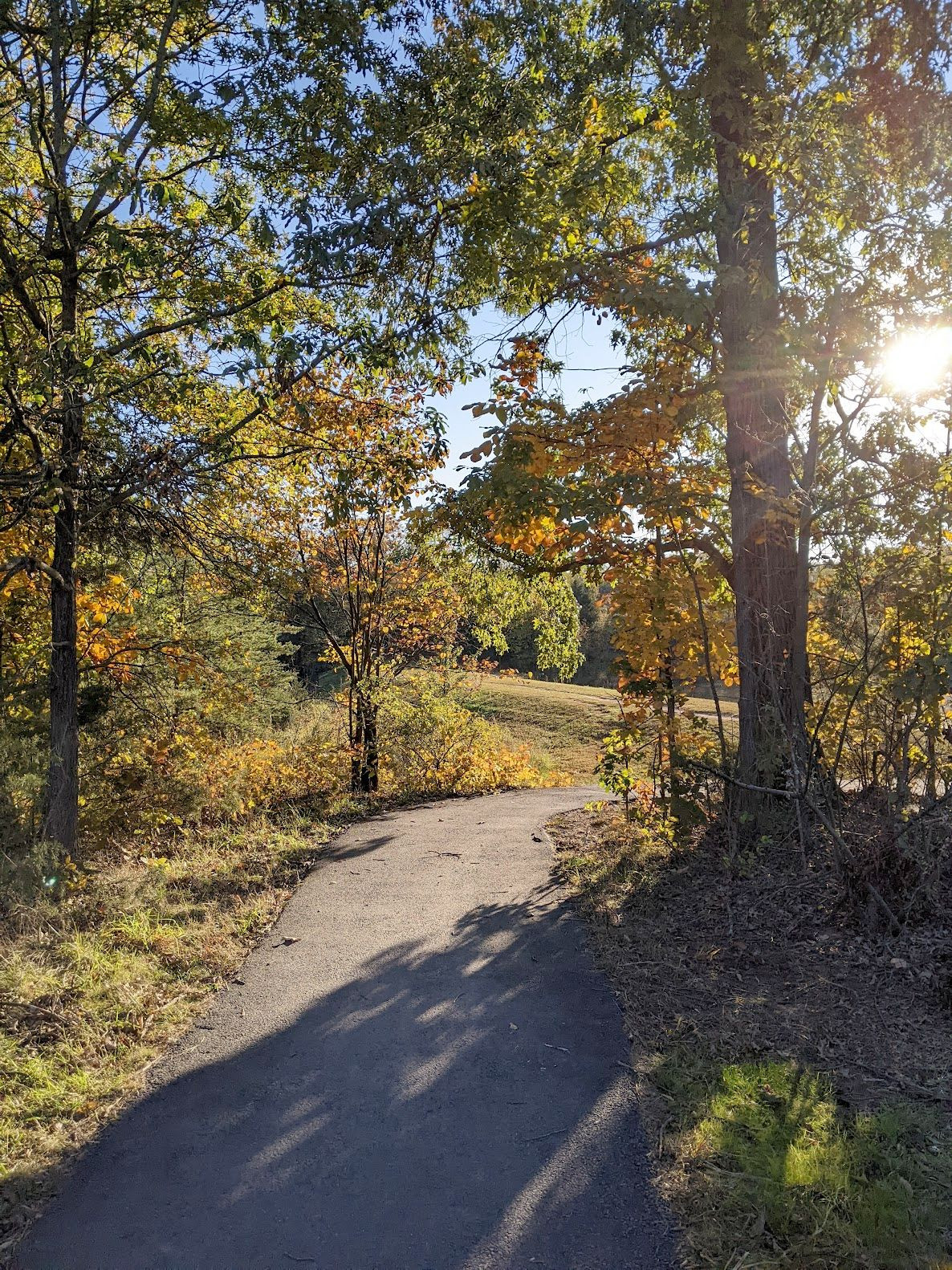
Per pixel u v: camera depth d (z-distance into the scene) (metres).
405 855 9.11
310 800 14.10
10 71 7.73
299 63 7.82
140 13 7.64
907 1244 2.91
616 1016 4.80
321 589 14.73
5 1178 3.40
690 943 5.86
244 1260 2.93
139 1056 4.39
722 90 6.83
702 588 8.09
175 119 7.49
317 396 11.46
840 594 6.63
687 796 7.80
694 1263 2.88
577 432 7.74
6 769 8.99
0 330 7.99
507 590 12.92
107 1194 3.31
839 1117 3.70
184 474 8.63
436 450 9.80
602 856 8.46
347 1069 4.29
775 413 7.66
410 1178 3.38
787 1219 3.06
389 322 9.07
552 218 7.65
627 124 8.23
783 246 7.55
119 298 8.80
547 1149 3.56
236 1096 4.04
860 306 6.70
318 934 6.41
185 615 12.61
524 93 8.22
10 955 5.52
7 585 10.25
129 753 11.72
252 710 17.41
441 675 16.34
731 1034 4.52
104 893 7.11
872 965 5.21
